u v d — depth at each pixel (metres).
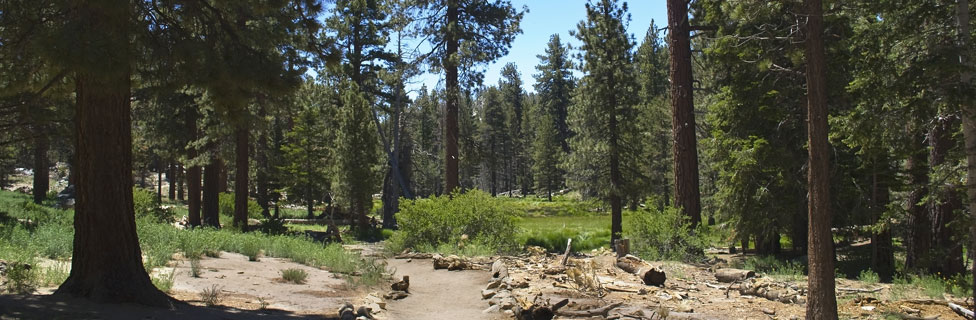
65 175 63.12
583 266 11.79
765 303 9.30
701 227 17.34
